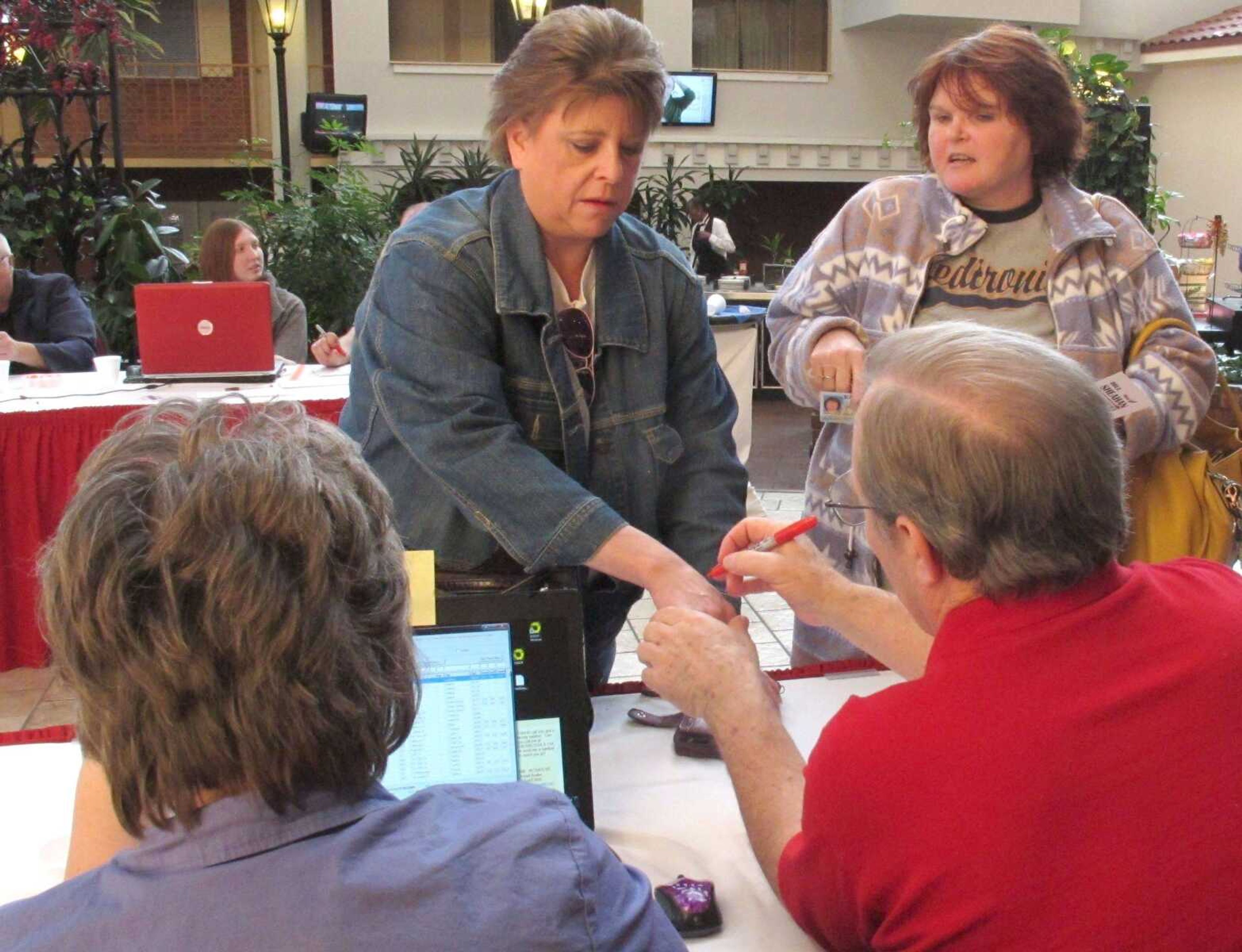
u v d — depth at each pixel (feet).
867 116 38.24
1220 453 6.75
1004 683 2.90
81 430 11.16
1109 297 6.29
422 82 35.58
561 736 4.12
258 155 37.04
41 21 21.25
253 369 12.67
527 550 4.61
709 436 5.48
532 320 4.97
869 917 3.01
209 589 2.12
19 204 21.44
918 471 2.95
